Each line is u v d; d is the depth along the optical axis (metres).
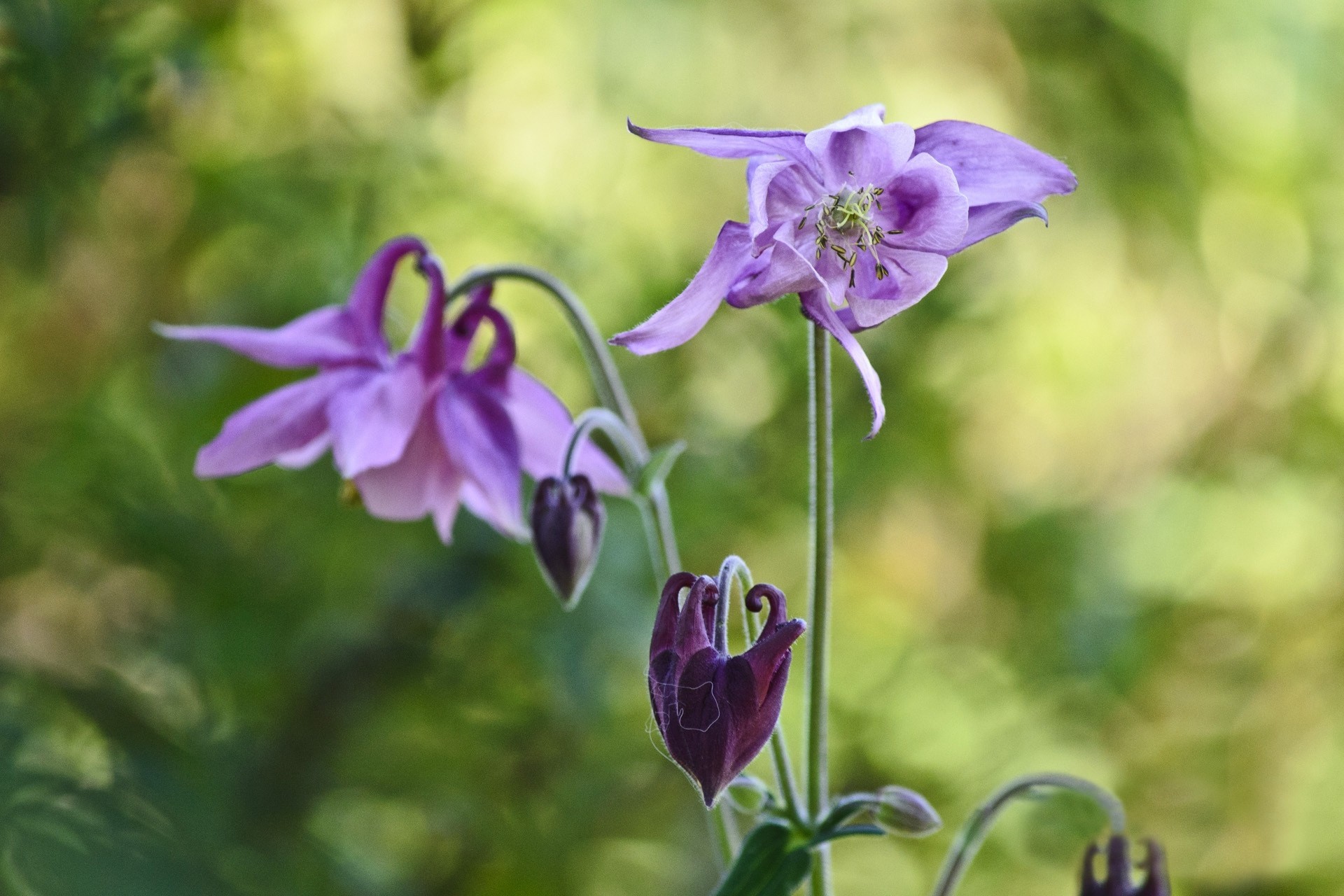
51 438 0.68
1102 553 0.89
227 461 0.58
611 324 0.71
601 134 0.82
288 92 0.72
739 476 0.70
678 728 0.53
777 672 0.53
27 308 0.70
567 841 0.69
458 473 0.59
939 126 0.54
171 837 0.61
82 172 0.66
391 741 0.68
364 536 0.68
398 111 0.72
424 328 0.58
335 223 0.70
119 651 0.67
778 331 0.70
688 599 0.53
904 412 0.72
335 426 0.58
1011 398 0.92
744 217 0.84
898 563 0.90
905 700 0.81
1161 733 0.91
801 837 0.55
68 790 0.60
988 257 0.74
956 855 0.57
